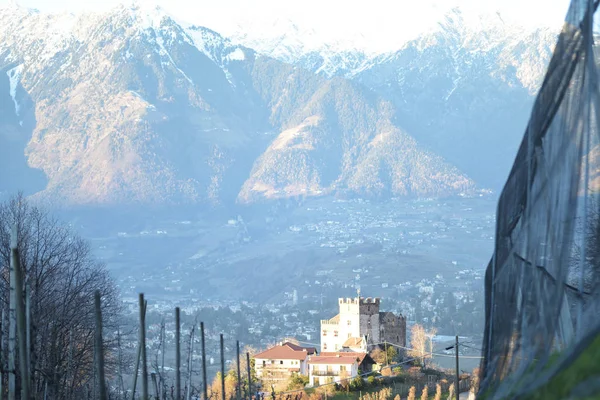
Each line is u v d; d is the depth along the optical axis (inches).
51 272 4151.1
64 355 4151.1
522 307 1083.9
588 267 866.8
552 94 968.3
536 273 1012.5
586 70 880.3
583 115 880.9
